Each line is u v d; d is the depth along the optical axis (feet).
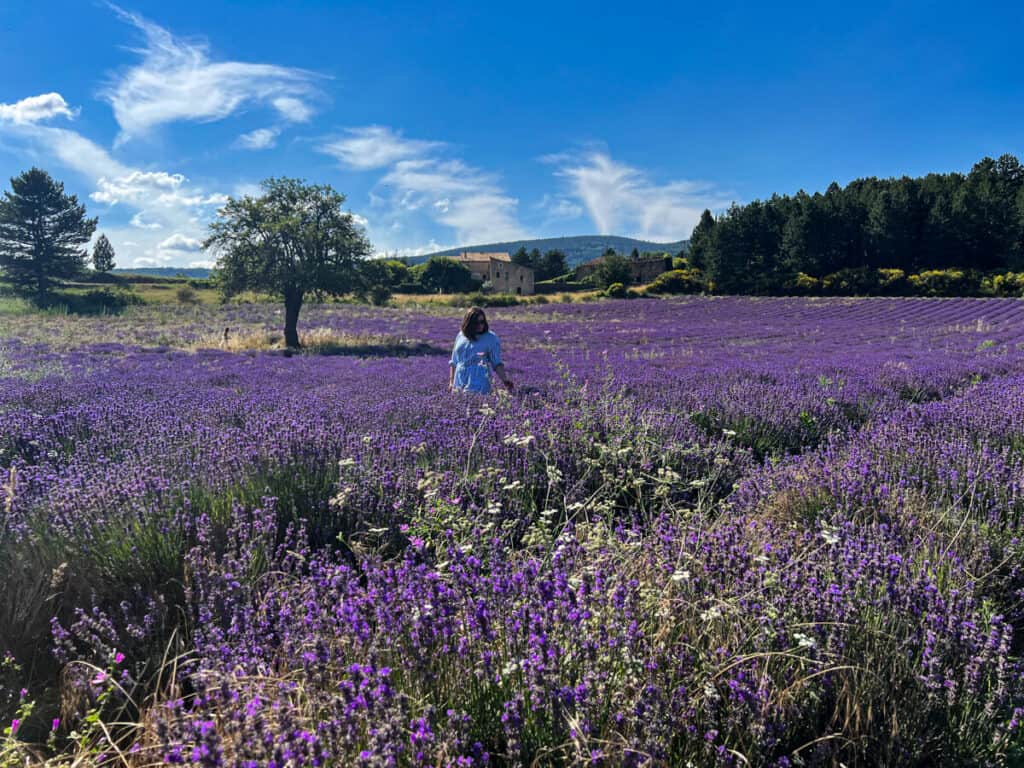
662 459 12.84
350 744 4.93
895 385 31.32
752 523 9.55
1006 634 6.23
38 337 82.38
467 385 20.74
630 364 47.52
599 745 5.14
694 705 5.63
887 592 7.11
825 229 242.78
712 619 6.66
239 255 83.82
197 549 8.25
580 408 15.62
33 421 17.39
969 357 52.08
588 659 5.86
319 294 87.61
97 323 119.03
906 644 6.49
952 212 236.02
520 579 6.75
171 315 141.18
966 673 6.14
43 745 6.30
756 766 5.43
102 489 10.39
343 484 10.85
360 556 8.70
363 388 31.09
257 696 5.13
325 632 6.59
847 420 21.62
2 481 10.63
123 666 7.27
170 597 8.71
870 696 6.04
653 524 9.76
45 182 201.87
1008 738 6.08
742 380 31.76
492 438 14.24
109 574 8.95
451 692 5.89
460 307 192.54
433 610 6.24
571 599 6.44
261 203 85.87
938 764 6.00
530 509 11.43
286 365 51.49
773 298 204.95
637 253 371.15
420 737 4.79
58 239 206.28
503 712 5.49
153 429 16.21
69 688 6.75
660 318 151.43
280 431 13.29
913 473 12.84
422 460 13.39
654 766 5.04
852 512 10.90
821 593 6.93
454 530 8.63
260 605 7.32
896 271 210.79
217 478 11.41
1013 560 9.33
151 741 5.65
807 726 6.06
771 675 6.12
